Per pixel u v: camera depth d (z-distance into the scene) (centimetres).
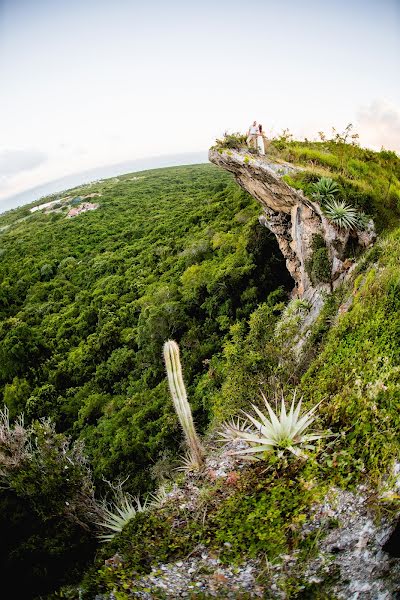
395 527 378
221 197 5406
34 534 794
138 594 495
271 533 447
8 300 4628
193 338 2322
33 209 12162
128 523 589
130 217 6781
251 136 1396
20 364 3148
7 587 696
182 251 3853
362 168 1324
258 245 2316
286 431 521
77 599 547
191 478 590
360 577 388
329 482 446
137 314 3100
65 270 4909
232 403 843
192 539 499
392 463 403
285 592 414
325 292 1190
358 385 533
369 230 1174
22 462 866
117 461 1562
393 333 567
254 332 1194
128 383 2502
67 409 2552
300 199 1275
